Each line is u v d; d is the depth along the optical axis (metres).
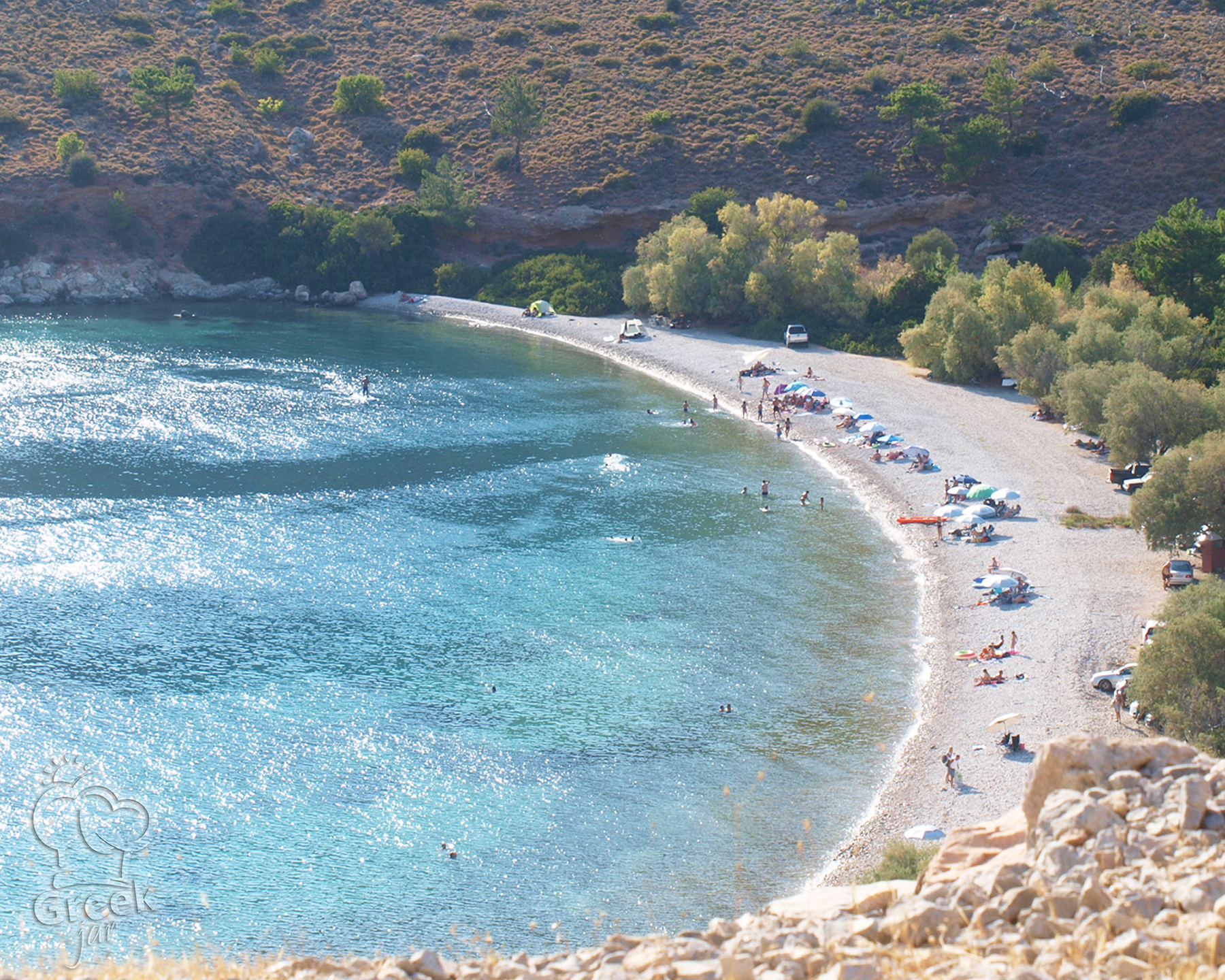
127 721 48.94
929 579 65.12
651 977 10.69
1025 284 102.56
